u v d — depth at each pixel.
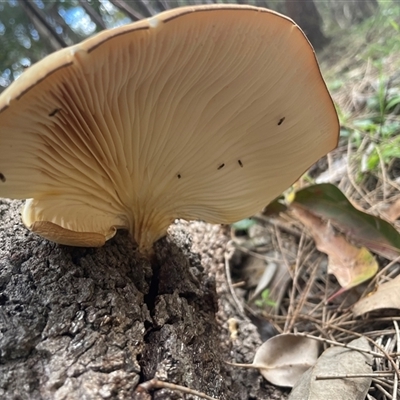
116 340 0.13
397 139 0.31
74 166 0.14
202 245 0.25
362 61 0.59
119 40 0.10
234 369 0.19
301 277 0.27
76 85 0.11
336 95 0.49
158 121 0.14
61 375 0.12
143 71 0.11
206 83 0.13
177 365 0.14
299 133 0.16
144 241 0.18
